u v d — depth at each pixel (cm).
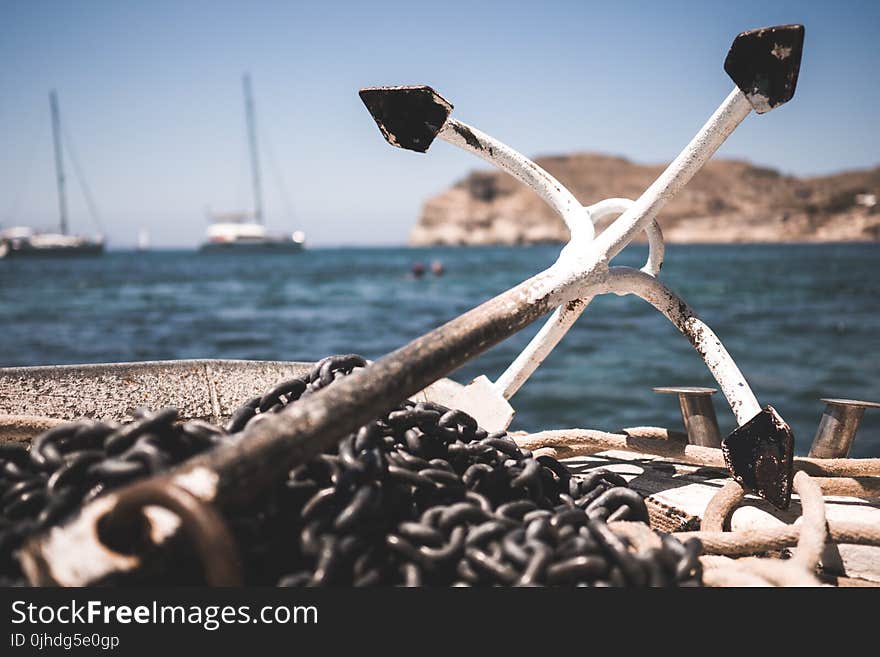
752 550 192
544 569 142
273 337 1662
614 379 1048
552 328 271
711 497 246
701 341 247
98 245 9550
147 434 156
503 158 255
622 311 2202
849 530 196
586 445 283
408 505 165
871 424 740
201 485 128
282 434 137
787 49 197
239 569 121
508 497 181
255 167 9819
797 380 1025
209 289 3525
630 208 236
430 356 165
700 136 227
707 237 19650
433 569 148
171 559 130
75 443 162
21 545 141
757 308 2228
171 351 1420
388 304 2603
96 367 279
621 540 151
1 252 9162
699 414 278
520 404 882
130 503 122
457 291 3225
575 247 232
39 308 2489
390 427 185
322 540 144
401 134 247
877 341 1459
